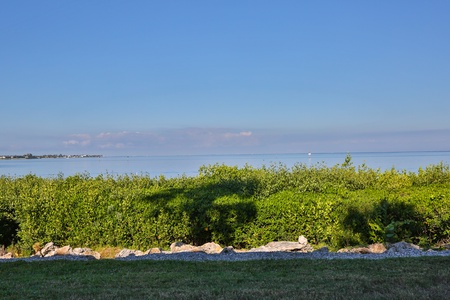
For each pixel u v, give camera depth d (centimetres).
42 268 950
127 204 1402
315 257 1019
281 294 687
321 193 1414
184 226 1368
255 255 1062
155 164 7588
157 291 724
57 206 1438
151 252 1240
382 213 1252
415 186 1573
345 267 877
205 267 919
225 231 1358
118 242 1409
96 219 1422
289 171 1648
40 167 5959
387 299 652
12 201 1481
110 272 902
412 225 1230
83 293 722
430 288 704
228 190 1498
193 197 1418
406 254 1022
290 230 1338
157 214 1385
